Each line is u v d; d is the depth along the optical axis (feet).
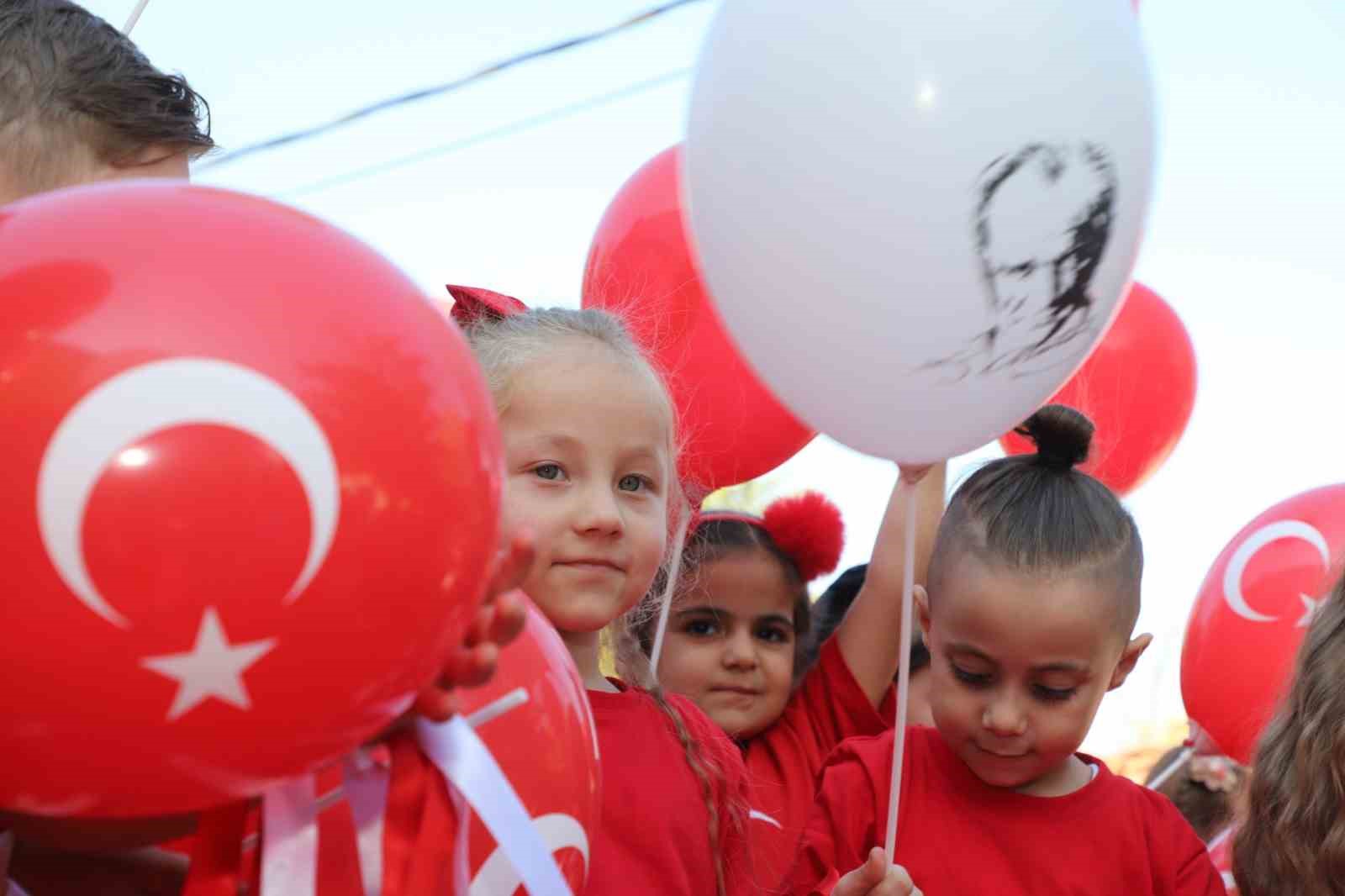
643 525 7.13
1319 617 7.60
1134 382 10.44
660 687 7.77
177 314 3.40
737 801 7.61
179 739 3.42
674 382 8.95
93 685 3.31
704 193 5.90
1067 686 7.24
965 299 5.56
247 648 3.38
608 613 6.97
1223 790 11.75
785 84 5.63
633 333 8.19
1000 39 5.50
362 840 4.27
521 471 6.97
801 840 7.93
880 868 6.67
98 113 5.91
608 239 9.34
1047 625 7.11
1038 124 5.48
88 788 3.49
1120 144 5.66
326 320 3.55
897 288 5.54
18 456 3.26
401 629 3.59
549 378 7.07
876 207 5.47
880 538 9.78
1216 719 9.75
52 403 3.29
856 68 5.51
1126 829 7.64
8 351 3.34
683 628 9.68
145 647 3.30
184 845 5.00
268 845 4.11
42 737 3.38
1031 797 7.67
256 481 3.33
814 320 5.70
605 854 6.76
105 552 3.25
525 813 4.38
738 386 9.01
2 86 5.83
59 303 3.39
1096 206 5.62
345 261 3.74
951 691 7.41
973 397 5.82
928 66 5.46
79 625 3.27
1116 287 5.86
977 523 7.46
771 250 5.67
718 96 5.88
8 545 3.25
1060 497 7.50
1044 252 5.57
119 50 6.18
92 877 4.65
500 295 8.50
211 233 3.60
